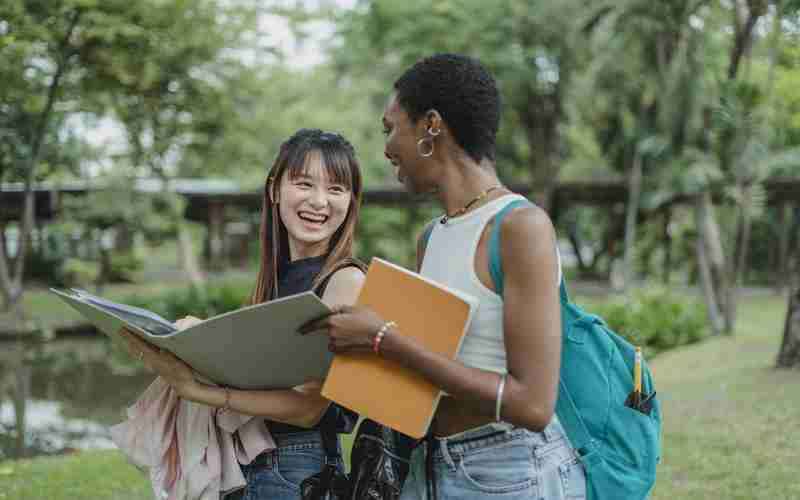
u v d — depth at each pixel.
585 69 22.67
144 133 19.12
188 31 15.01
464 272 1.75
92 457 5.85
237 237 36.09
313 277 2.29
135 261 26.86
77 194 24.33
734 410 6.21
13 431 8.74
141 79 15.16
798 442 5.15
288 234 2.38
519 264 1.64
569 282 28.73
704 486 4.48
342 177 2.24
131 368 13.59
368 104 24.88
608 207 28.89
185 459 2.15
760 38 14.63
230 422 2.14
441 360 1.64
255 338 1.88
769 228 26.20
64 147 19.88
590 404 1.85
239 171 20.73
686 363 10.35
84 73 15.03
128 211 20.86
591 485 1.85
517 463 1.80
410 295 1.70
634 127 20.98
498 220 1.70
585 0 20.61
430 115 1.76
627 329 11.77
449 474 1.85
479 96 1.75
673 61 15.12
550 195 25.50
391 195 26.06
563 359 1.86
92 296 2.12
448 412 1.86
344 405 1.72
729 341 12.57
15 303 17.30
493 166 1.82
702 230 15.42
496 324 1.73
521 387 1.60
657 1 14.73
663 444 5.39
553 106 24.66
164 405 2.22
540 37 22.80
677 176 15.04
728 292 14.12
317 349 1.92
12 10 12.19
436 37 21.88
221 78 17.41
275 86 20.70
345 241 2.29
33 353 15.19
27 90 14.87
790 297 8.08
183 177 30.55
